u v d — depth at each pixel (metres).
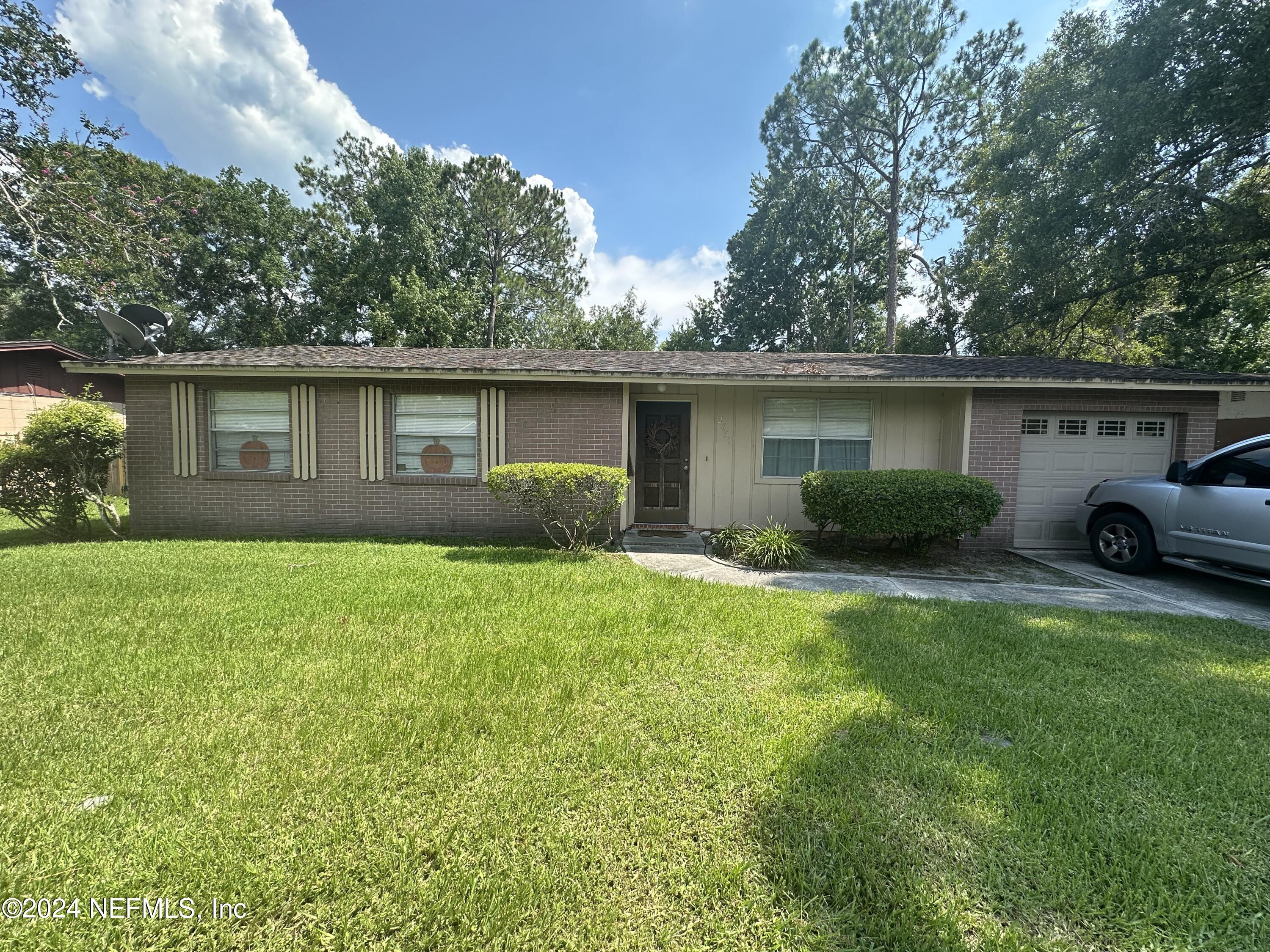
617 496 6.68
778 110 22.20
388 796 2.03
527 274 28.19
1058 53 12.86
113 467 11.67
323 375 7.39
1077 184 11.97
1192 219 11.27
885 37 19.80
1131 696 2.98
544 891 1.64
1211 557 5.37
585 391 7.78
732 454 8.43
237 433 7.91
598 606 4.39
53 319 21.77
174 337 23.44
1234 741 2.53
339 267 23.86
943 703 2.83
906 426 8.21
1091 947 1.50
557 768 2.23
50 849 1.76
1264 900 1.65
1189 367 13.93
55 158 11.84
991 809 2.02
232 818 1.90
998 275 15.35
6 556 6.08
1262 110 9.39
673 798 2.06
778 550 6.30
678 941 1.51
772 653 3.48
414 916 1.56
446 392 7.86
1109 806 2.06
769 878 1.71
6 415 11.85
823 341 27.42
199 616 3.98
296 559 6.03
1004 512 7.50
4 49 11.18
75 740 2.37
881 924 1.55
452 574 5.36
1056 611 4.55
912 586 5.49
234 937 1.49
